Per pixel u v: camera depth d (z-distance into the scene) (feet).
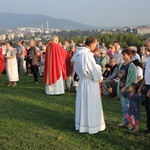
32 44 41.04
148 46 18.37
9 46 38.70
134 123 20.59
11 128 21.26
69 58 34.35
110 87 32.09
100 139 19.24
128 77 20.40
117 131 20.75
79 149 17.67
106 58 36.47
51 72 33.01
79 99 20.33
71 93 34.32
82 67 19.49
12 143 18.48
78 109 20.49
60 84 33.40
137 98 20.17
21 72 54.85
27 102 29.40
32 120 23.29
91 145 18.34
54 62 32.76
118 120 23.44
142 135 20.04
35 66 40.98
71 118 24.04
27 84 40.75
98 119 20.36
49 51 32.99
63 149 17.66
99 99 20.38
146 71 18.97
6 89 36.55
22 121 22.99
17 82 42.63
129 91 20.42
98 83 20.40
